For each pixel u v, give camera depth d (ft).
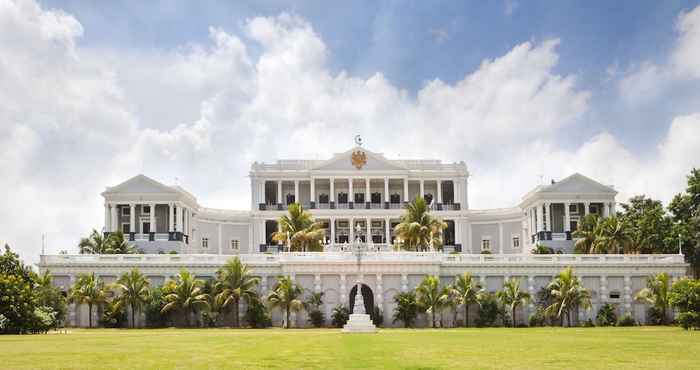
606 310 324.60
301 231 357.41
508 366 117.50
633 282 336.08
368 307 332.60
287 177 492.13
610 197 443.73
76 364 118.11
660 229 358.64
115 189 442.50
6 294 229.66
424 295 313.53
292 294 310.65
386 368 113.50
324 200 500.74
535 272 335.47
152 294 312.71
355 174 488.02
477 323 319.06
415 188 508.94
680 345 165.37
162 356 133.90
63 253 339.36
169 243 435.94
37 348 152.05
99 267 328.70
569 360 128.16
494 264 335.06
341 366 116.26
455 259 336.29
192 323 315.99
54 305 286.87
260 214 482.28
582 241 381.19
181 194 442.50
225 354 138.72
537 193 444.14
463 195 492.13
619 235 365.20
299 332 253.44
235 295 308.60
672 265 334.85
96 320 316.81
